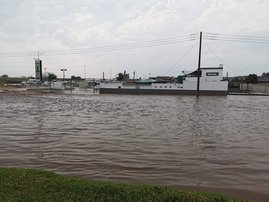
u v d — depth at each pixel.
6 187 7.87
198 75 76.06
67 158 13.54
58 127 23.70
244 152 15.36
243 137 20.17
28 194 7.43
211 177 11.07
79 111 38.66
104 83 97.44
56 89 107.12
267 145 17.38
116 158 13.63
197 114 36.00
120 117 31.73
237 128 24.80
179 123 27.02
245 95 96.06
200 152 15.16
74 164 12.55
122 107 45.81
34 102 55.28
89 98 71.50
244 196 9.26
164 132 21.53
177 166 12.47
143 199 7.29
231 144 17.55
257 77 138.88
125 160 13.30
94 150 15.26
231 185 10.23
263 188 9.98
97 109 41.94
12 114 34.16
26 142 17.31
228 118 32.59
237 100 70.25
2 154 14.25
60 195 7.43
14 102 54.84
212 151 15.47
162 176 11.10
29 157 13.69
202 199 7.27
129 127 23.97
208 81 88.12
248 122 29.36
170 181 10.55
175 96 84.88
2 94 82.75
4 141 17.61
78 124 25.70
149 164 12.70
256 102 63.69
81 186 7.98
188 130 22.78
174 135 20.28
